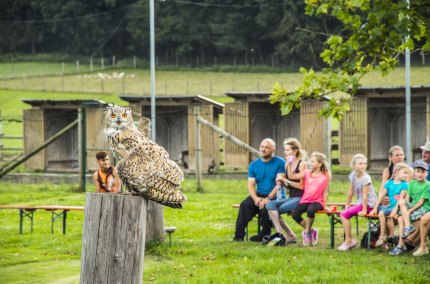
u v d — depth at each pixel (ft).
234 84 281.95
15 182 110.93
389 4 45.75
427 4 46.29
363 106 108.06
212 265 48.08
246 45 304.71
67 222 69.00
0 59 355.36
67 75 317.22
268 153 56.03
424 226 49.55
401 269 45.11
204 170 113.70
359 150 108.58
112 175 58.49
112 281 29.91
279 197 55.57
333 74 46.98
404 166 51.49
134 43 338.75
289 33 270.67
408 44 46.14
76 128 126.72
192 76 301.84
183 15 315.37
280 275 44.29
